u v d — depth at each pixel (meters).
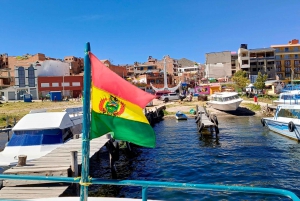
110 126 4.18
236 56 93.06
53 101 62.41
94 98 4.14
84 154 3.94
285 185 13.67
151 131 4.23
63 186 10.07
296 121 25.17
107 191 13.41
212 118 30.30
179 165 18.08
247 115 44.75
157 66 109.31
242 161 18.31
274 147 22.00
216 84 72.62
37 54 92.62
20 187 10.00
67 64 81.69
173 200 12.12
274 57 88.00
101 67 4.21
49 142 16.20
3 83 84.12
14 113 42.88
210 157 19.80
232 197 12.16
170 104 59.28
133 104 4.24
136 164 18.91
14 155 14.80
